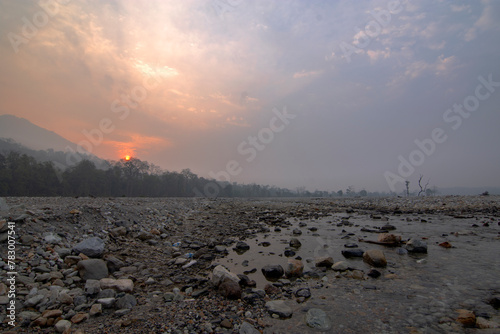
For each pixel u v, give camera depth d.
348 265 5.72
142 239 7.80
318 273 5.47
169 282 5.03
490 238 8.40
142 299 4.27
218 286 4.62
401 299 4.11
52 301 3.86
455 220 12.85
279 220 13.30
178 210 15.44
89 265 4.94
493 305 3.79
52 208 7.93
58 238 5.96
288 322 3.50
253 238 9.27
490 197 26.30
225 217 15.13
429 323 3.36
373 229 10.29
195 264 6.12
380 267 5.79
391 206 21.48
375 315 3.62
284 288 4.68
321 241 8.61
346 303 4.03
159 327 3.35
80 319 3.47
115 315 3.66
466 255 6.49
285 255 7.01
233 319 3.58
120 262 5.62
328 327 3.33
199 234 9.73
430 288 4.51
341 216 15.60
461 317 3.37
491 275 5.04
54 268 4.87
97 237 6.36
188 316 3.65
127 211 10.19
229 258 6.75
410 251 7.02
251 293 4.39
